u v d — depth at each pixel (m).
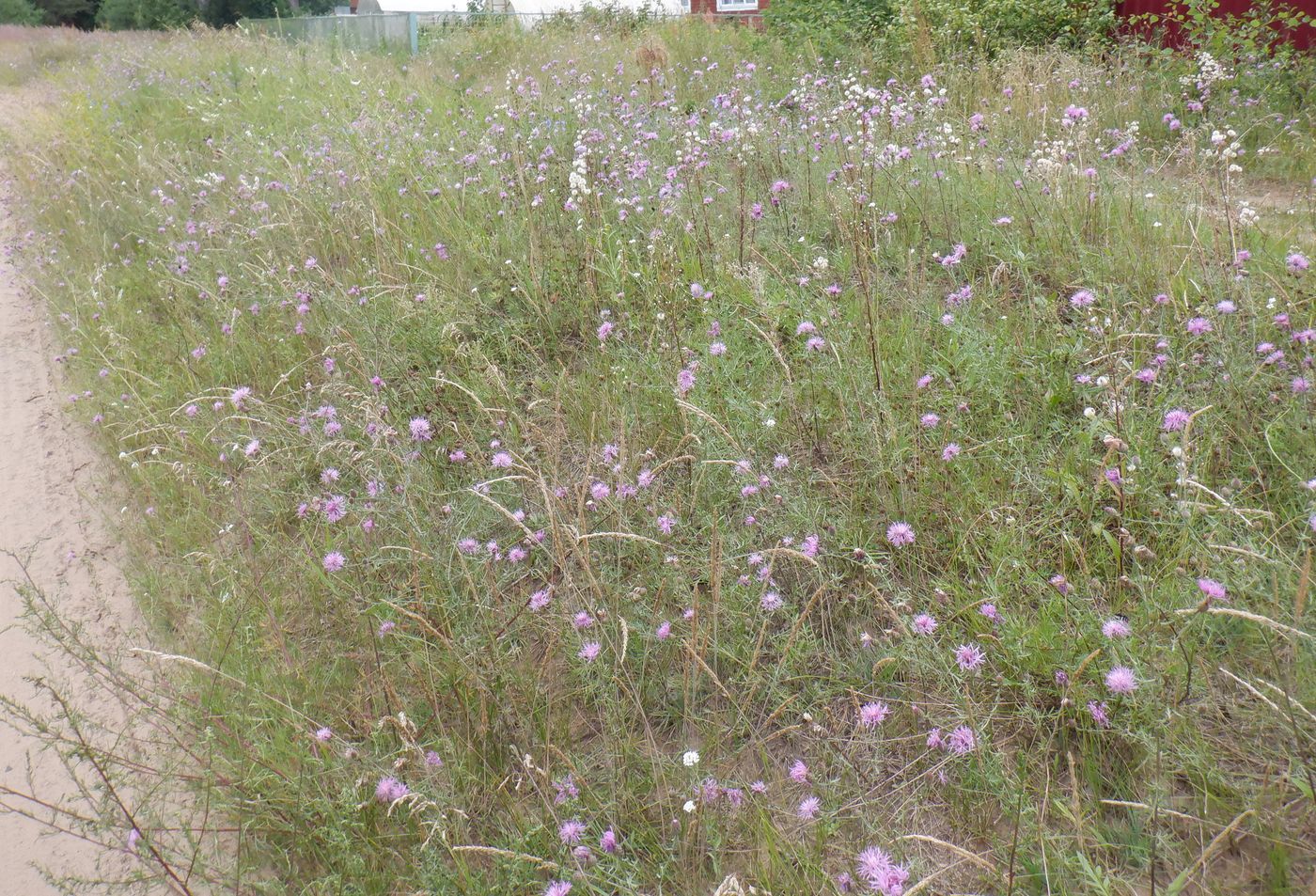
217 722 2.84
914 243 5.12
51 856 2.96
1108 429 3.20
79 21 43.00
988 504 3.17
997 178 5.66
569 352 4.88
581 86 9.06
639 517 3.48
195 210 7.39
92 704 3.46
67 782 3.21
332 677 3.21
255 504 4.16
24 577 4.22
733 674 2.97
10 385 6.14
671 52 11.98
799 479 3.53
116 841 2.90
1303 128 7.62
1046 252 4.78
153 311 6.41
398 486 3.65
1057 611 2.74
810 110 7.11
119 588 4.08
